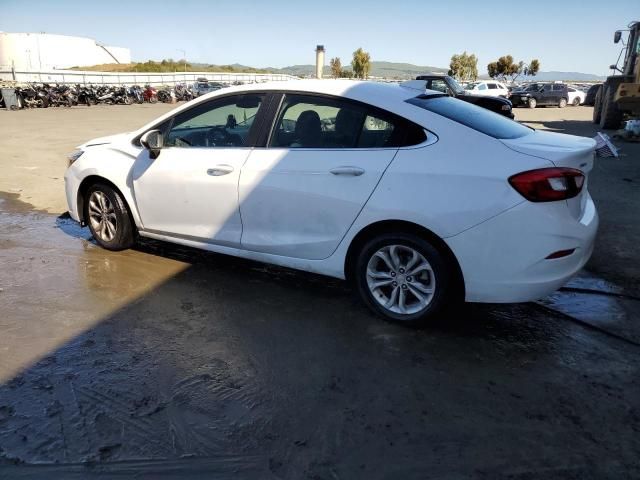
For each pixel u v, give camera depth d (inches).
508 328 138.3
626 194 285.0
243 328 136.9
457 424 100.6
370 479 87.0
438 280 127.8
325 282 167.0
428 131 128.0
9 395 107.3
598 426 100.3
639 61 561.6
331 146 138.4
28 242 204.4
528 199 116.3
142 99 1357.0
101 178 185.0
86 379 113.4
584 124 744.3
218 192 155.0
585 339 133.3
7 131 583.8
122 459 90.4
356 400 107.5
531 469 89.4
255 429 98.5
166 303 151.0
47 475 86.5
